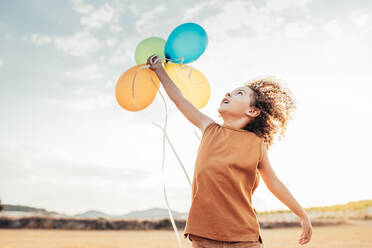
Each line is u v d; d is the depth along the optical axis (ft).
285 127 6.14
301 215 5.24
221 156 4.84
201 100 6.85
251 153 4.98
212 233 4.43
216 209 4.52
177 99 5.68
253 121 5.70
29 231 36.52
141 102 6.07
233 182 4.70
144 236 34.17
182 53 6.35
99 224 40.19
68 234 34.71
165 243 28.40
